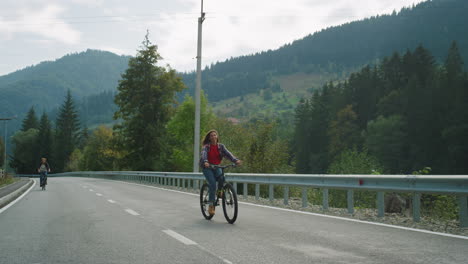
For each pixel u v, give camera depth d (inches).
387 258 197.9
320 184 420.2
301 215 370.3
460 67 3112.7
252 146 935.7
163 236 262.2
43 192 767.7
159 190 793.6
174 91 2079.2
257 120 985.5
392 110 2910.9
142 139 1998.0
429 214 449.4
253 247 225.6
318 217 356.2
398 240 244.8
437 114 2498.8
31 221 341.4
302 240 245.6
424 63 3344.0
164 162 2090.3
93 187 933.2
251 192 792.3
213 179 331.9
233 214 315.3
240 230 285.1
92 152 3535.9
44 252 217.3
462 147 2212.1
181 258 200.4
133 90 2023.9
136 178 1354.6
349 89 3764.8
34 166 4490.7
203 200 353.7
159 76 2037.4
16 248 228.2
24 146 4571.9
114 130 2069.4
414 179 317.1
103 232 279.7
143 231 282.8
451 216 443.8
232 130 1288.1
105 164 3299.7
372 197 648.4
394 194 422.3
